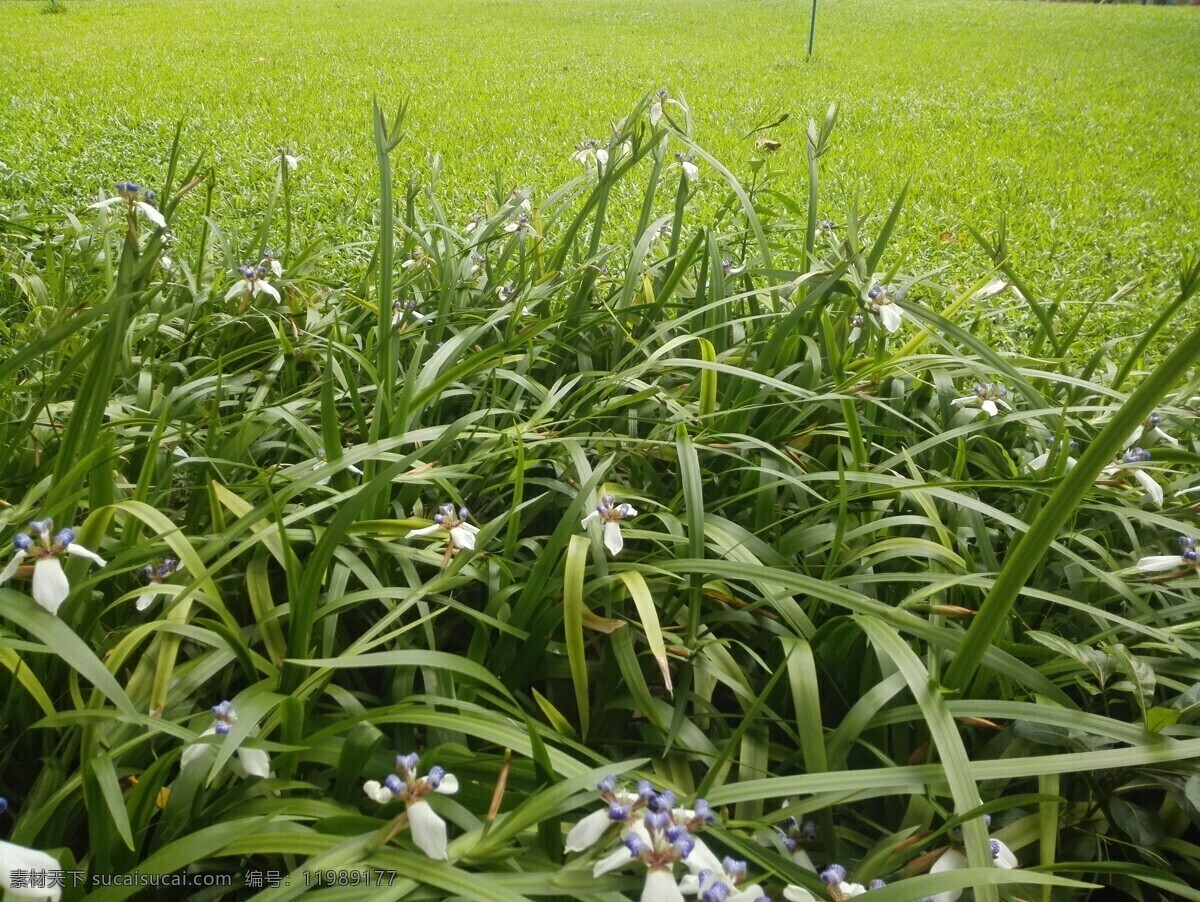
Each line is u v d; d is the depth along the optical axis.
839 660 0.86
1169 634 0.83
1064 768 0.66
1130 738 0.69
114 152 3.47
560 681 0.89
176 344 1.42
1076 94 5.77
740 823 0.67
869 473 1.02
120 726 0.72
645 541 1.02
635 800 0.56
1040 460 1.11
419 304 1.41
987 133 4.68
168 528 0.78
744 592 0.94
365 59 6.24
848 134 4.48
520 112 4.70
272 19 8.17
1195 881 0.82
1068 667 0.84
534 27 8.12
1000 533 1.11
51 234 1.81
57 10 8.21
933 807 0.74
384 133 0.97
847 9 9.98
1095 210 3.38
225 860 0.71
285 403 1.15
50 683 0.77
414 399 1.01
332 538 0.72
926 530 1.06
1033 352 1.42
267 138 3.87
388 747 0.80
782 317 1.32
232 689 0.88
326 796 0.71
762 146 1.38
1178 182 3.93
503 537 1.03
